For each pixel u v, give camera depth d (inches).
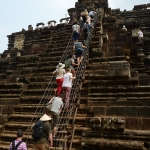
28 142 290.7
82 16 566.3
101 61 412.2
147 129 258.5
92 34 494.3
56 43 575.5
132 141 231.3
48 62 484.4
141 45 518.6
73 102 305.9
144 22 799.7
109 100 317.7
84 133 253.0
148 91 308.0
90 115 305.1
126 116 284.0
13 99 393.4
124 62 368.8
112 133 243.8
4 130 332.5
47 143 197.8
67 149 255.6
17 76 468.8
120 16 903.1
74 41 478.0
